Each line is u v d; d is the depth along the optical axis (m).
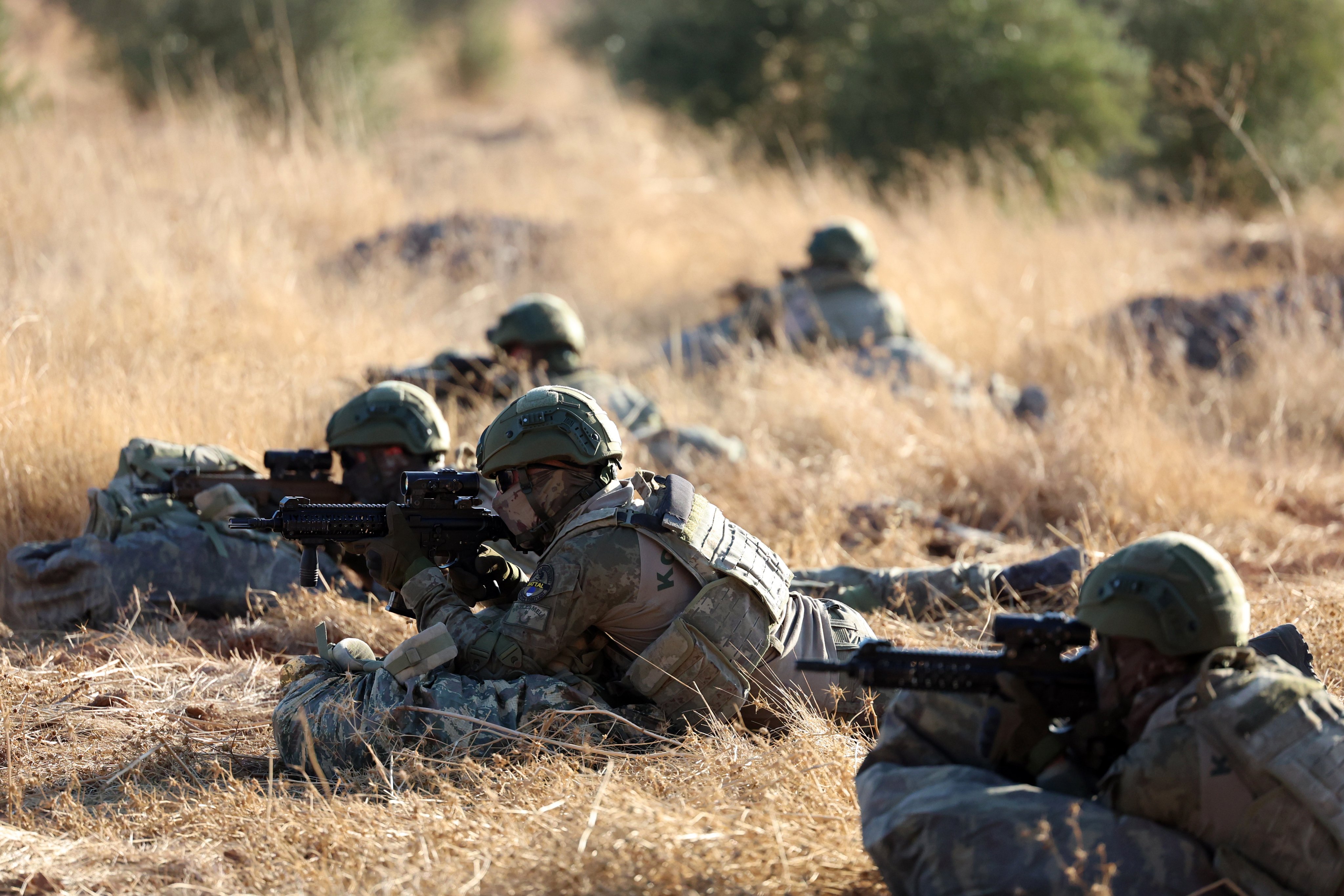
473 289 29.23
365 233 31.81
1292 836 6.30
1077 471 17.28
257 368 18.80
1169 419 20.53
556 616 9.07
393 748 9.00
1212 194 38.09
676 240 34.16
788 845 7.28
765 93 50.03
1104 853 6.29
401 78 60.44
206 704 10.70
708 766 8.48
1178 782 6.35
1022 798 6.52
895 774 6.99
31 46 56.66
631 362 24.98
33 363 17.09
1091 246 30.45
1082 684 6.88
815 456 18.11
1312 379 21.72
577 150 44.84
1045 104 40.94
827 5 47.84
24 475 14.70
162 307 20.25
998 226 31.73
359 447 13.02
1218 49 39.56
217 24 47.75
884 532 15.65
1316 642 10.91
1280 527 16.67
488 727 8.91
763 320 23.20
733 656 9.05
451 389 18.12
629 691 9.53
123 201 26.55
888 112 42.38
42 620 13.07
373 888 7.19
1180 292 27.48
